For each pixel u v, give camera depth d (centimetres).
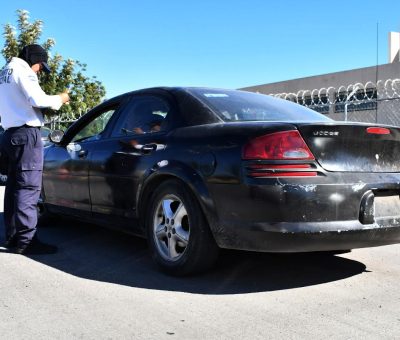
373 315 327
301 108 486
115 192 466
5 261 462
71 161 530
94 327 305
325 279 406
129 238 562
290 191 340
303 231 339
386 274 422
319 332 299
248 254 477
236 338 290
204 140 386
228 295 365
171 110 436
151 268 437
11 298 358
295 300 356
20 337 291
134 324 310
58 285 389
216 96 443
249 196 348
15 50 2017
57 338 290
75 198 530
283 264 448
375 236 362
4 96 475
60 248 515
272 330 302
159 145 422
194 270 396
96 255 484
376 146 375
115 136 487
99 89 2108
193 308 338
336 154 357
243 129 368
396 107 1452
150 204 424
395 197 382
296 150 346
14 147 476
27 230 484
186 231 398
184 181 385
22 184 479
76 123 562
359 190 355
